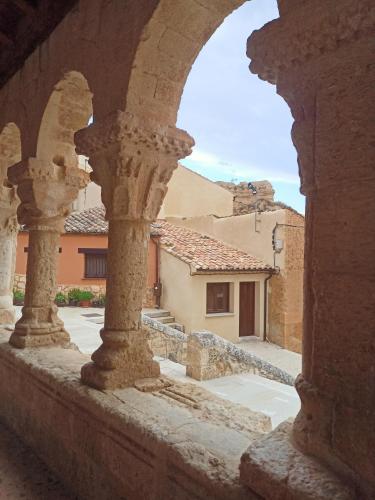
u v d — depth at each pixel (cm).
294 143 146
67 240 1358
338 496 120
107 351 262
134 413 216
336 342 130
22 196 384
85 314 1109
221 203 1809
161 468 186
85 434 246
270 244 1232
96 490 235
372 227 122
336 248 131
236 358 619
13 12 402
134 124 248
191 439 187
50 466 288
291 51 139
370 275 122
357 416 123
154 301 1273
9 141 471
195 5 240
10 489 262
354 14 121
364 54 123
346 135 128
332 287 132
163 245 1277
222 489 153
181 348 747
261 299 1216
